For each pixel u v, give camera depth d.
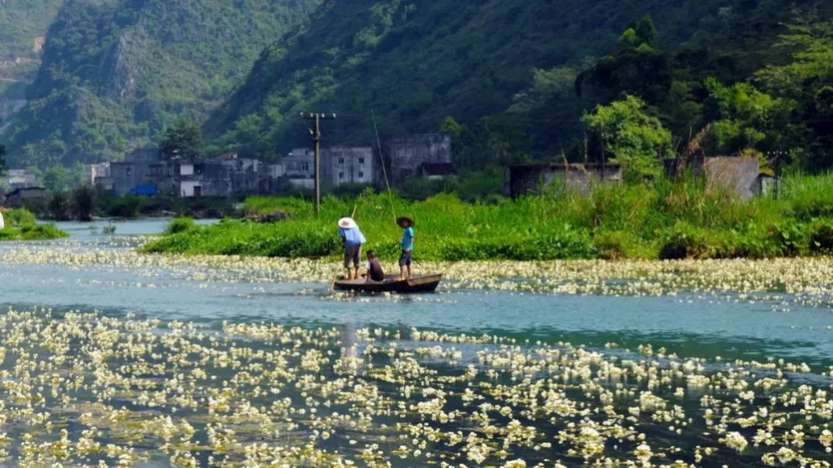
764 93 115.50
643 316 31.66
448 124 172.88
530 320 31.14
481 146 157.62
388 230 58.47
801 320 30.59
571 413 19.67
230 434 18.42
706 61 133.62
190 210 159.38
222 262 55.03
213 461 16.91
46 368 24.33
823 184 59.97
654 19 195.12
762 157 96.75
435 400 20.25
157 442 18.00
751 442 17.72
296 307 34.94
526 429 18.53
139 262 56.50
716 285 39.19
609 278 42.16
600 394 21.22
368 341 27.73
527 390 21.67
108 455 17.31
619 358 25.09
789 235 50.75
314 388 21.98
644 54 129.00
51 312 34.62
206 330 30.11
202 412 20.05
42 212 158.62
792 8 154.62
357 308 34.41
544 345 26.83
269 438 18.19
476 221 59.19
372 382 22.55
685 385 22.08
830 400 20.55
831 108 104.75
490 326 30.11
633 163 97.56
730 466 16.41
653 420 19.12
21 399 21.14
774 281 40.22
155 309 35.06
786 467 16.33
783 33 146.88
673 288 38.47
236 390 21.88
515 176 83.81
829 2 152.38
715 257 50.28
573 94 165.62
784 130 103.88
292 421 19.33
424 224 58.59
